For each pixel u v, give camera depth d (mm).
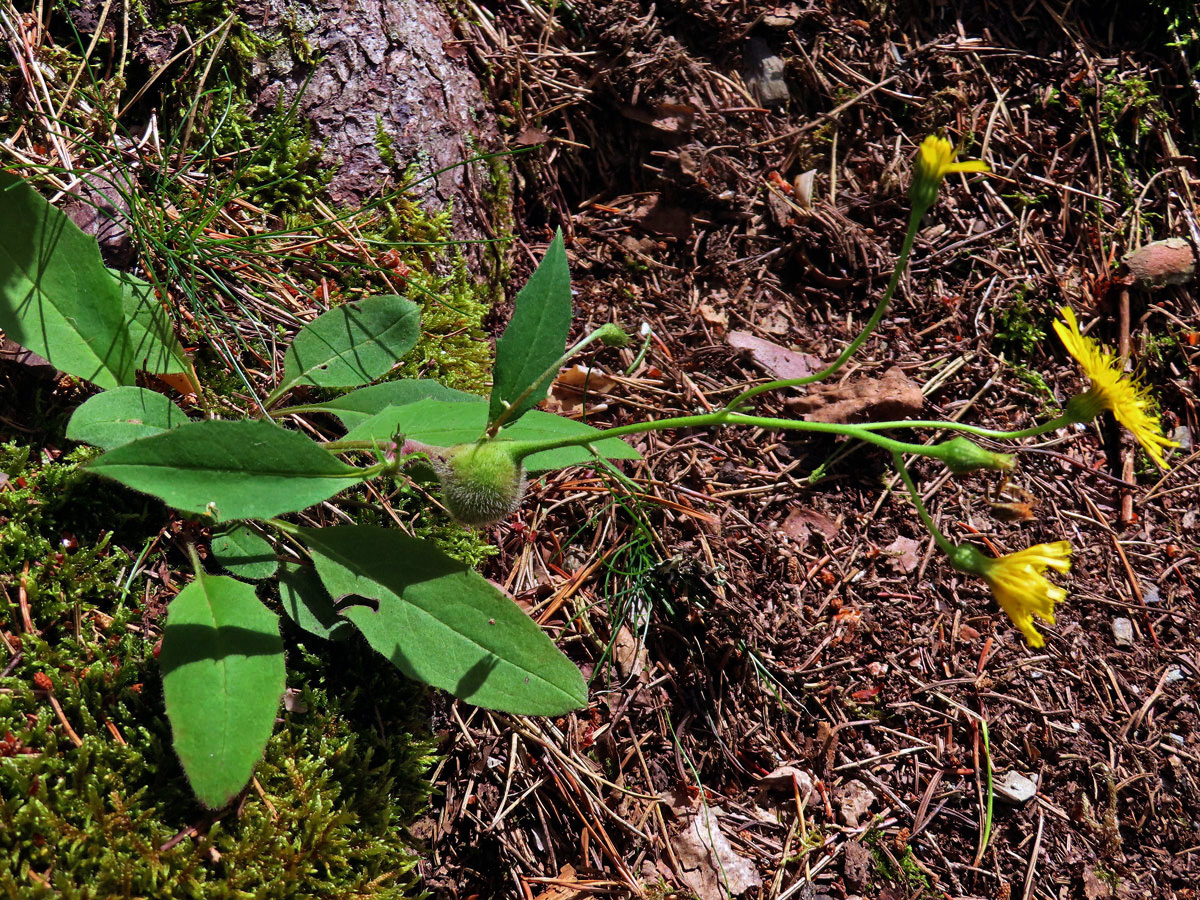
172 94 377
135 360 328
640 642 372
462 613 314
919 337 437
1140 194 467
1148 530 421
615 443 334
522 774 352
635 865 351
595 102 442
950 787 372
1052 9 487
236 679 295
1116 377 294
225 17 380
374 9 399
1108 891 363
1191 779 379
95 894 288
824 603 390
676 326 429
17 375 335
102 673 309
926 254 449
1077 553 412
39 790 293
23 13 361
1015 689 386
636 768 362
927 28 477
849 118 461
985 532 409
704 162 443
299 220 379
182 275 349
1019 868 364
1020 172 464
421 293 385
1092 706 388
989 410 430
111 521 329
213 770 287
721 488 402
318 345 348
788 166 454
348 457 349
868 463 415
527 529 379
